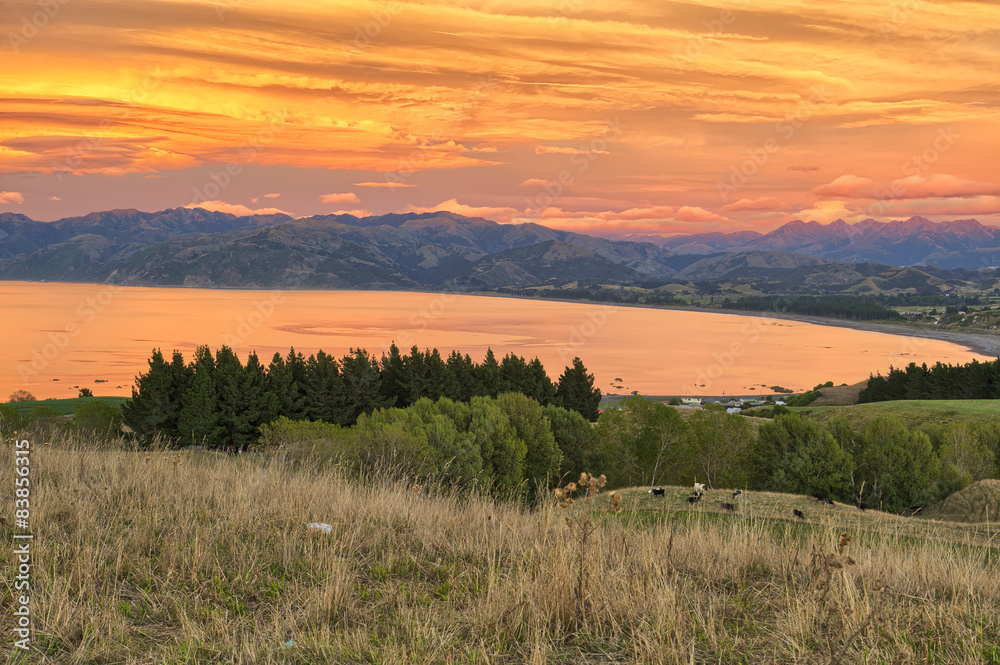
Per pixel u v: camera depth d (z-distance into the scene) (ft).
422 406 136.98
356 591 20.33
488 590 19.70
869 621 16.47
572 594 18.94
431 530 26.86
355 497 30.19
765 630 18.17
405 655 15.67
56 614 16.60
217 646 16.07
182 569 20.38
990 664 16.12
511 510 30.86
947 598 21.39
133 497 27.55
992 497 74.69
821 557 20.77
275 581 20.38
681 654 15.74
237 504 27.35
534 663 15.58
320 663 15.58
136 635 16.53
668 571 22.84
